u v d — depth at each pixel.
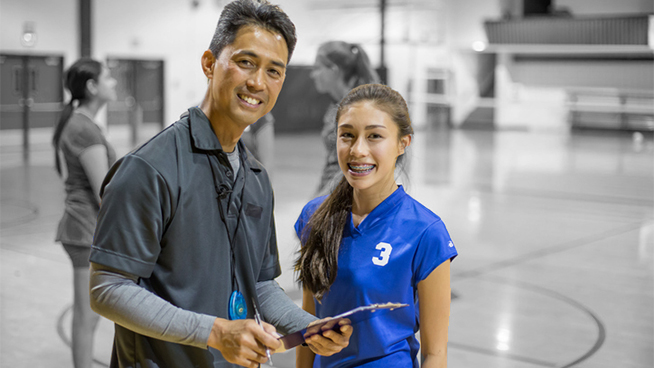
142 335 1.40
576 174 11.84
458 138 19.02
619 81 21.09
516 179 11.20
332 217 1.73
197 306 1.41
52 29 14.86
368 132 1.64
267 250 1.66
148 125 17.08
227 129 1.45
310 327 1.34
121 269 1.31
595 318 4.40
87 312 2.93
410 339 1.74
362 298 1.67
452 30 22.91
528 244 6.62
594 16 20.02
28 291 4.77
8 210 7.87
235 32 1.38
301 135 19.12
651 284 5.26
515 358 3.66
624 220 7.90
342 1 20.02
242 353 1.28
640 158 14.26
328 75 3.35
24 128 14.70
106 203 1.33
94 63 2.97
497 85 23.02
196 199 1.39
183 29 17.47
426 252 1.65
